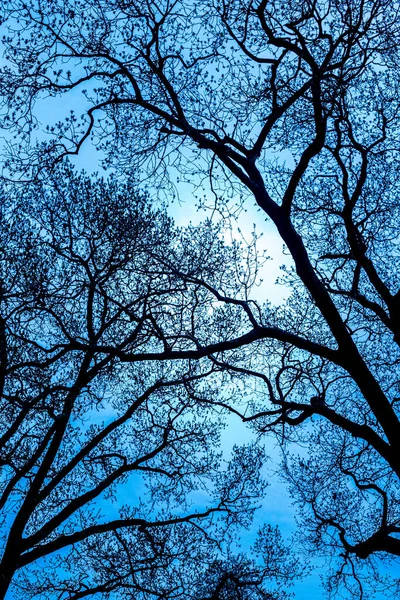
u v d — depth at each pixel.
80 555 13.71
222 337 12.98
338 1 10.42
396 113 12.41
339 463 12.39
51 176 11.77
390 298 11.38
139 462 12.83
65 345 10.44
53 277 11.52
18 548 11.08
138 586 12.77
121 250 11.63
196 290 11.61
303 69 10.94
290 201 11.28
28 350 11.53
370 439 10.16
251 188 11.75
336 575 13.38
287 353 11.36
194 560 14.14
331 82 10.90
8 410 12.47
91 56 11.79
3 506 11.30
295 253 11.10
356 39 10.41
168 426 13.23
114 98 12.18
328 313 10.69
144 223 11.88
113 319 11.52
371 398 10.17
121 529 13.86
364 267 11.68
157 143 12.53
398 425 9.97
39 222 11.74
